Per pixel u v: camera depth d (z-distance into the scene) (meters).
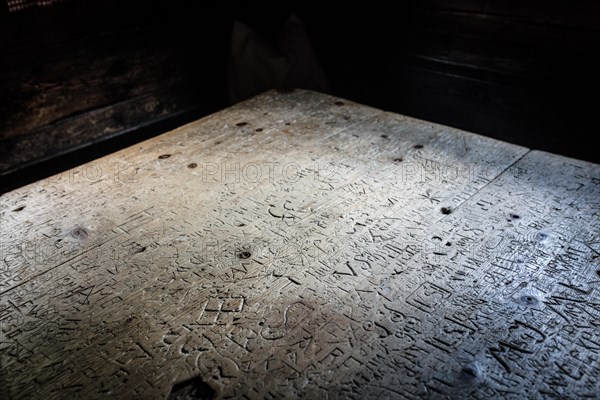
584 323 1.29
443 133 2.33
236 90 3.39
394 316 1.33
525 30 2.93
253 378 1.17
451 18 3.21
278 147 2.25
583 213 1.72
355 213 1.76
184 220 1.76
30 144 2.77
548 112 3.02
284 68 3.28
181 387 1.16
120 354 1.25
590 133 2.89
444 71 3.39
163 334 1.30
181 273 1.51
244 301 1.40
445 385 1.14
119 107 3.13
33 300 1.43
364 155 2.15
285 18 4.02
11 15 2.51
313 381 1.16
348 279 1.46
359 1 3.62
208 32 3.50
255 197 1.88
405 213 1.75
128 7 2.99
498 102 3.21
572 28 2.76
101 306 1.40
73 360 1.24
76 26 2.78
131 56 3.09
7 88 2.59
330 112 2.60
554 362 1.19
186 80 3.46
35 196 1.95
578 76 2.83
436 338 1.26
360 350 1.23
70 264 1.57
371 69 3.79
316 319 1.33
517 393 1.12
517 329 1.28
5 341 1.30
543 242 1.59
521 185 1.90
